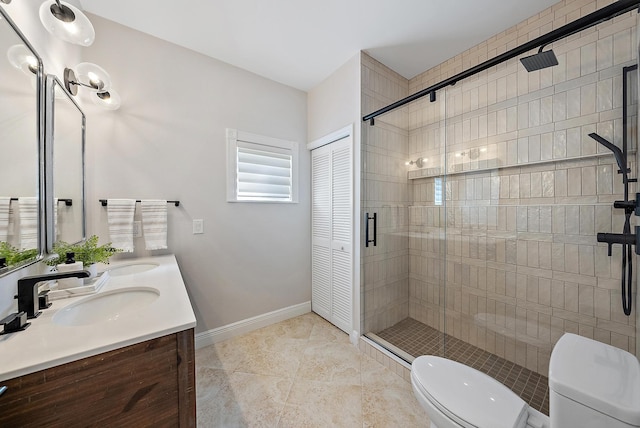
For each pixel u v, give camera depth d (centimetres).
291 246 265
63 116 135
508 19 176
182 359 85
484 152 196
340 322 240
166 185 195
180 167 201
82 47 165
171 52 196
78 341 72
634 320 135
